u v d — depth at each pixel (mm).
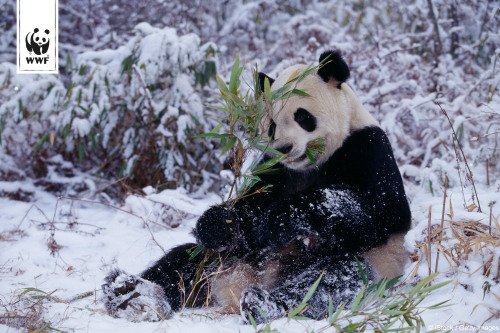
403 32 8898
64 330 3207
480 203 4328
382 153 4023
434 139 6445
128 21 9328
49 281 4359
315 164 3961
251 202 4125
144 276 4055
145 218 5895
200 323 3326
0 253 5020
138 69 6820
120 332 3154
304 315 3418
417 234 3875
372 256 3912
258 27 9938
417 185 6246
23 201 7090
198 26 9516
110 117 7160
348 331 2859
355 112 4188
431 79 7598
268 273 3922
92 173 7527
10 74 7168
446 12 8469
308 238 3781
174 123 7152
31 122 7246
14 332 3195
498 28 8055
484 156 5852
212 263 3918
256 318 3295
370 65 7527
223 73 7824
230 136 3801
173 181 7195
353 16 9398
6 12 9117
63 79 8391
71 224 5793
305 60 7531
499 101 5738
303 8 10188
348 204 3781
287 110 3965
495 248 3533
